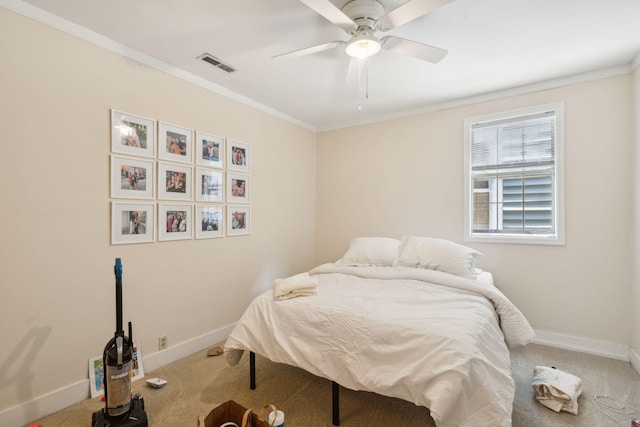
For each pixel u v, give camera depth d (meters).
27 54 1.75
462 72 2.59
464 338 1.43
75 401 1.92
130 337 1.74
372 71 2.58
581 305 2.65
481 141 3.13
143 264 2.31
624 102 2.47
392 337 1.55
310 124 4.07
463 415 1.29
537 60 2.39
